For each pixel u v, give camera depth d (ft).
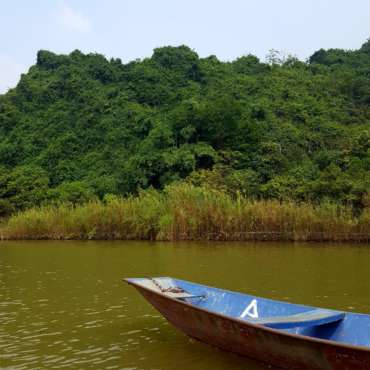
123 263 76.38
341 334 31.24
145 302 49.96
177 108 176.35
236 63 253.85
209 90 207.62
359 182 117.60
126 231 116.78
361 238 101.65
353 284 57.11
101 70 233.96
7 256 87.86
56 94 227.20
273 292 53.31
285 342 27.37
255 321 30.17
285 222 105.09
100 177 166.50
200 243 103.96
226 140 163.94
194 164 152.05
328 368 26.18
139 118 191.42
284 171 146.20
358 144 145.69
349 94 212.43
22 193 155.43
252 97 199.52
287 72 227.81
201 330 33.60
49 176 177.37
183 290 39.09
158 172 156.76
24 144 199.41
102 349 34.99
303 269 67.92
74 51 256.52
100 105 208.85
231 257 81.10
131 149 181.78
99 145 192.44
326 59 264.72
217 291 38.63
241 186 135.74
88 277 64.59
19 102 229.25
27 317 44.37
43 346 35.91
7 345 36.24
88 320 43.19
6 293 54.95
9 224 126.41
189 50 245.04
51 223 121.80
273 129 170.71
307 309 33.40
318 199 120.06
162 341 36.60
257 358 30.55
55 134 202.08
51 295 53.67
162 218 111.96
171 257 82.23
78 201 151.02
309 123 178.40
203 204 110.63
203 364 31.37
